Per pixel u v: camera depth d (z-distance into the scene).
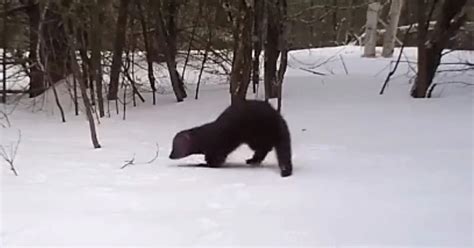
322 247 5.02
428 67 8.81
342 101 8.76
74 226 5.20
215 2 8.98
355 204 5.50
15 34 8.58
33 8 8.34
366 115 7.97
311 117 7.90
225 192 5.69
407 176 5.97
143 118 8.07
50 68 8.29
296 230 5.18
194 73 10.88
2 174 6.04
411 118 7.79
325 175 6.02
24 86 9.45
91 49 8.09
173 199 5.57
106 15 8.56
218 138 6.24
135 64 9.91
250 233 5.14
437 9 9.77
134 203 5.50
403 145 6.80
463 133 7.15
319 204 5.50
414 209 5.43
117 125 7.73
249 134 6.23
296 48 14.21
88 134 7.34
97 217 5.31
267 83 8.53
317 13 12.32
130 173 6.07
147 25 8.93
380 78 10.70
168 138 7.16
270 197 5.61
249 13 7.66
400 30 17.73
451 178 5.93
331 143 6.89
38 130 7.51
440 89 9.23
